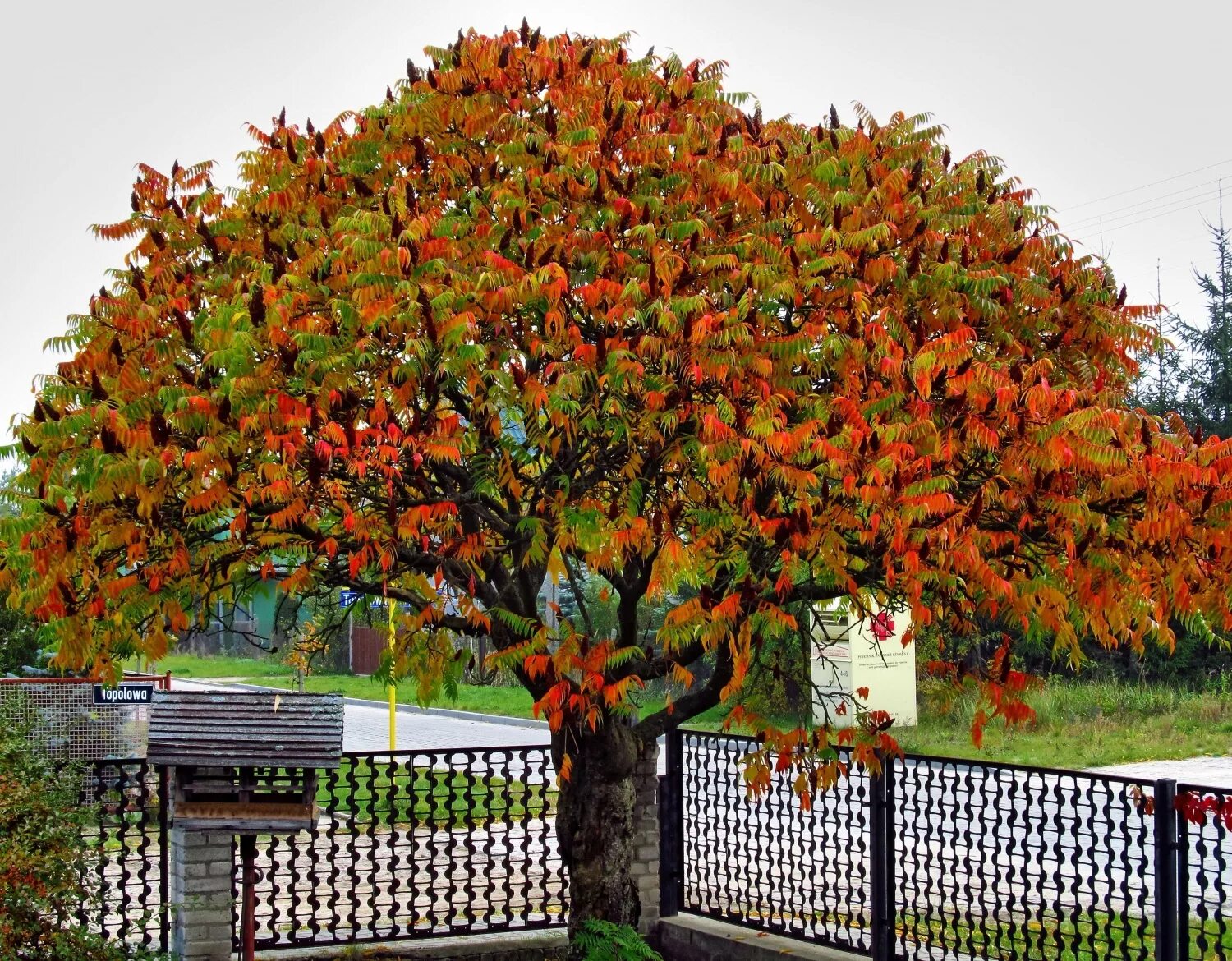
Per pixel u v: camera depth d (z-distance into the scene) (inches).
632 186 307.1
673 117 322.3
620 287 273.9
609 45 339.0
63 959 278.4
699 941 360.5
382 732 1012.5
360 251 269.3
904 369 268.8
